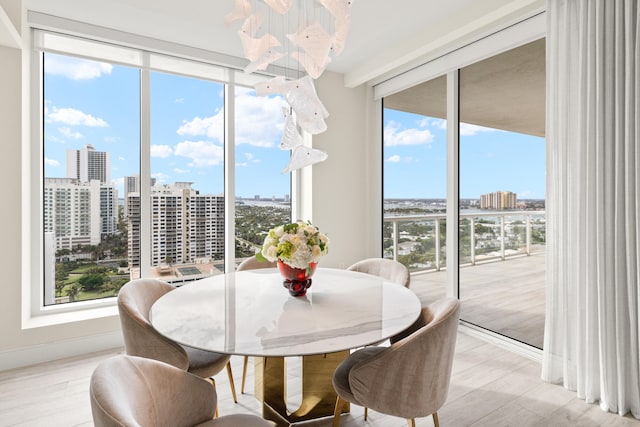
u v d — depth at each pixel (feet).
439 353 4.83
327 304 5.88
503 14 8.55
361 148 14.23
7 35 7.95
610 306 6.90
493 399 7.34
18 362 8.65
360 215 14.32
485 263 10.29
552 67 7.87
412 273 12.70
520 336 9.45
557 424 6.53
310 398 6.64
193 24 9.70
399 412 4.84
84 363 8.89
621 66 6.80
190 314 5.41
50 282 9.93
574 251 7.57
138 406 3.58
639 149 6.56
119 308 5.60
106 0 8.53
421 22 9.81
